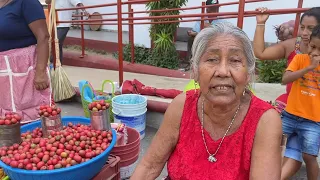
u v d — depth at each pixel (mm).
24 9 2615
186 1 6715
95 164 2203
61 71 4738
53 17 4551
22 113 2814
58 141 2330
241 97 1573
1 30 2602
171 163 1704
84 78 5824
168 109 1735
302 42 2516
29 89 2799
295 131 2568
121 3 4102
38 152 2188
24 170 2041
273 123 1511
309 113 2455
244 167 1556
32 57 2768
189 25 7418
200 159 1620
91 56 7086
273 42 6391
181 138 1677
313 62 2283
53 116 2461
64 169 2043
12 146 2299
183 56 7125
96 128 2527
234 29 1445
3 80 2693
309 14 2422
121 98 3879
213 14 3725
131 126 3643
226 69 1418
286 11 2729
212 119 1594
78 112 4656
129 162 2889
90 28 9453
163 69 6020
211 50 1433
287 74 2479
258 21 2783
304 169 3061
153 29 6789
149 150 1804
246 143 1535
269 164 1481
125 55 7031
